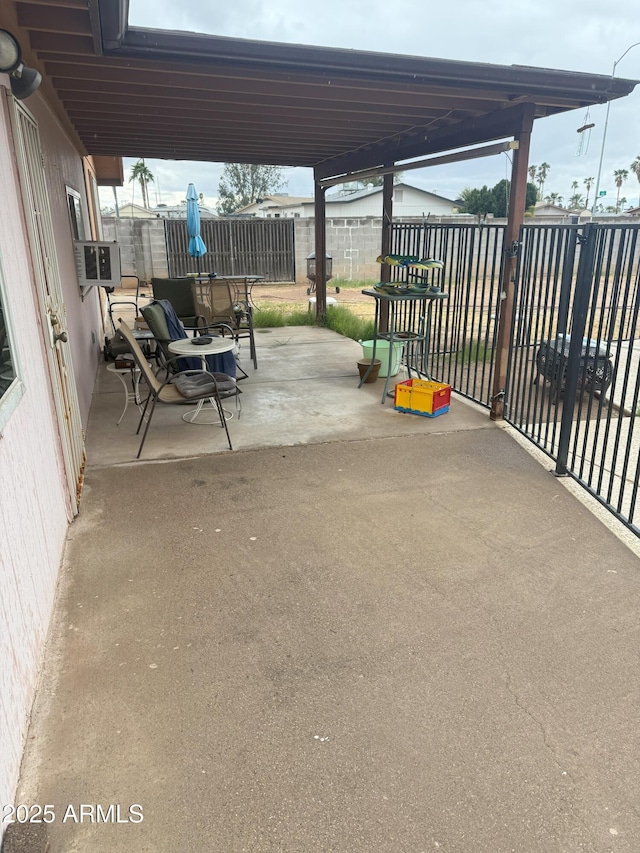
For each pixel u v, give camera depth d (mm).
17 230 2559
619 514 3369
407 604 2611
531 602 2625
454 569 2883
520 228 4645
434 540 3154
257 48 3240
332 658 2277
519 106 4324
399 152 6562
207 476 3971
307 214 31297
